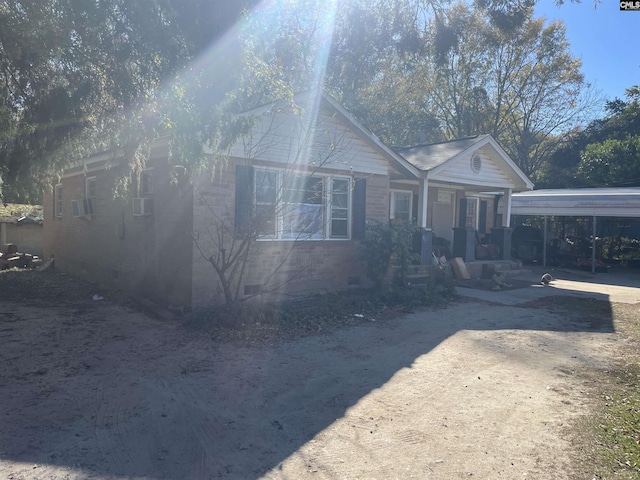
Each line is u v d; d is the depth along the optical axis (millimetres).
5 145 9656
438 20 20656
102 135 9375
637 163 28547
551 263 21906
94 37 7992
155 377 6000
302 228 11000
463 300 11773
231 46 7820
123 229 11906
